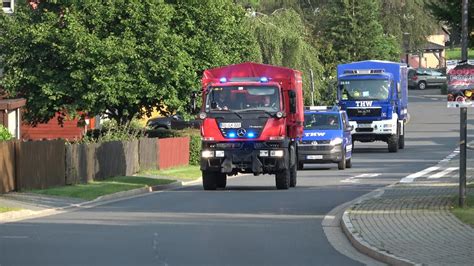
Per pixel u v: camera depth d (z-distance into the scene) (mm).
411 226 29109
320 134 67000
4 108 66938
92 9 71562
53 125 95438
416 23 148125
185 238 28859
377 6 143875
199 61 76125
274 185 54469
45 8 74375
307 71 101000
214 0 78625
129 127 76688
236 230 31000
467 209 32781
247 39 85312
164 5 72125
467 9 32219
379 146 100875
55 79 71875
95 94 70000
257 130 48281
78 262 23812
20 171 46219
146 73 70688
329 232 30484
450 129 121625
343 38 138625
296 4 134375
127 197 47500
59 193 46250
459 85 31891
